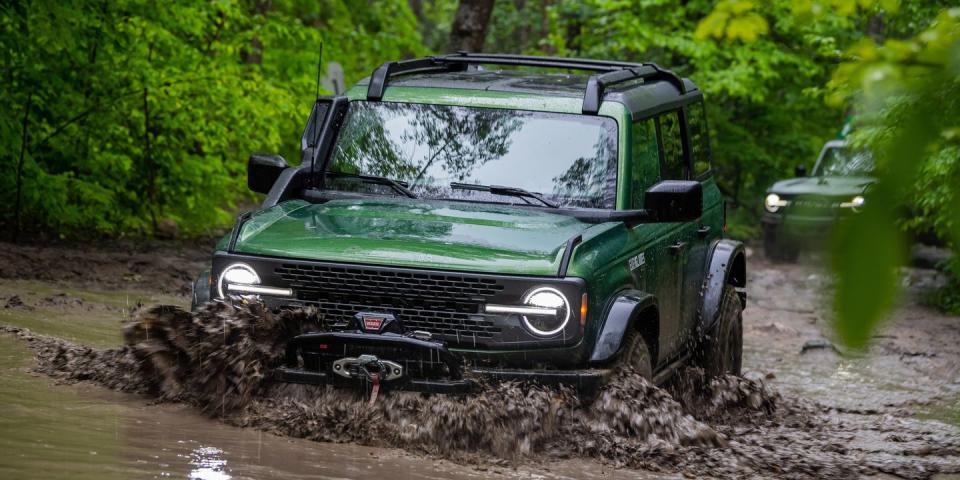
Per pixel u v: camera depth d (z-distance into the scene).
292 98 24.08
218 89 22.50
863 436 10.52
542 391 8.05
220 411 8.09
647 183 10.01
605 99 9.87
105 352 9.33
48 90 20.75
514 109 9.92
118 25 21.70
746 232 38.75
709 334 11.36
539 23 53.16
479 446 7.80
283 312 8.31
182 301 15.45
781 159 40.53
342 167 9.97
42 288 14.99
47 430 7.09
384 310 8.34
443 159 9.80
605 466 7.85
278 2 31.91
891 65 1.27
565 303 8.10
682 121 11.45
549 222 8.99
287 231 8.82
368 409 7.91
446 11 69.69
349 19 35.38
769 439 9.83
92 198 21.06
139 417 7.79
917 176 1.19
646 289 9.53
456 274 8.20
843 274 1.17
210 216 23.91
